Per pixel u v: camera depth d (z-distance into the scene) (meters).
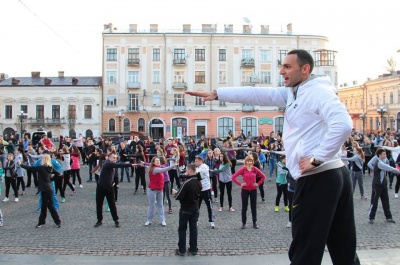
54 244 8.12
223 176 11.68
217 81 51.59
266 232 9.06
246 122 51.94
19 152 15.23
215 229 9.40
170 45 51.25
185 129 51.34
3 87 51.53
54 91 51.44
